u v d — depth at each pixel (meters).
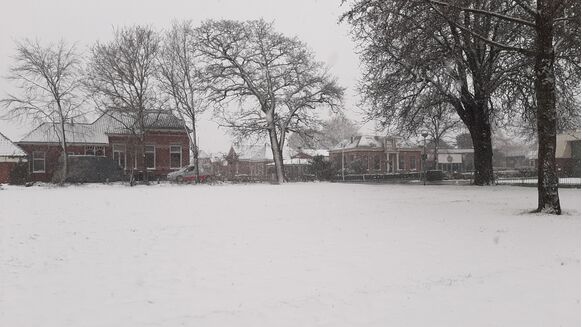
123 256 9.27
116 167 44.97
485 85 27.52
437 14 17.33
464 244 10.31
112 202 20.88
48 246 10.31
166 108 42.91
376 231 12.11
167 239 11.15
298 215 15.55
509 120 31.25
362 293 6.73
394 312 5.95
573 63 22.81
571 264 8.44
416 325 5.52
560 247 9.92
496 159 89.12
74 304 6.29
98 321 5.64
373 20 18.58
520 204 18.30
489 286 7.08
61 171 43.41
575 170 50.56
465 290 6.88
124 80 39.62
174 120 52.97
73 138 50.00
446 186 30.83
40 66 39.31
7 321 5.64
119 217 15.31
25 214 16.08
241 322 5.61
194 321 5.64
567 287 7.02
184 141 53.06
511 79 25.56
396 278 7.53
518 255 9.18
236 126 43.59
